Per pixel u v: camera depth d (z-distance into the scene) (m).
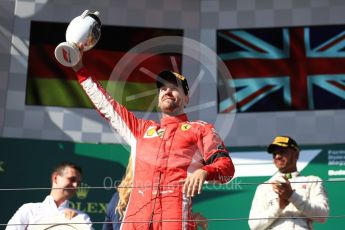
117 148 29.14
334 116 29.66
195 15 31.53
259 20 31.14
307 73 30.20
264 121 29.92
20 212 23.59
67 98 30.12
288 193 21.64
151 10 31.42
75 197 28.28
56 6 31.14
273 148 24.05
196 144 16.75
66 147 29.11
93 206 28.27
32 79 30.23
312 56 30.36
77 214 23.64
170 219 15.91
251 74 30.52
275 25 30.97
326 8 30.80
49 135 29.73
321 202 22.19
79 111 30.05
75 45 17.56
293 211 22.30
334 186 28.05
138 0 31.42
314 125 29.67
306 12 30.88
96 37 17.98
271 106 30.05
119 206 26.83
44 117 29.88
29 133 29.67
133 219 16.25
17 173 28.59
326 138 29.48
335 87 29.95
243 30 31.14
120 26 31.11
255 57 30.70
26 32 30.73
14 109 29.84
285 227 22.02
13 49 30.47
